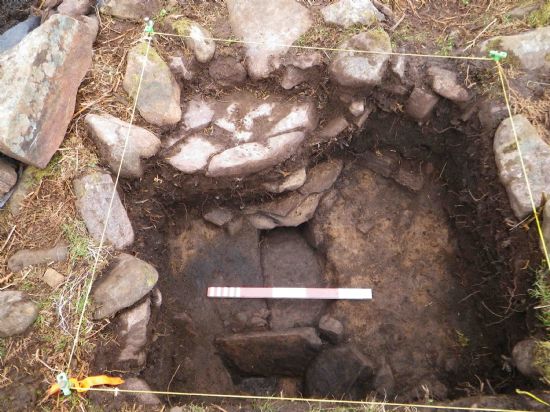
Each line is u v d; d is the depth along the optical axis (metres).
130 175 2.02
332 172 2.37
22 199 1.94
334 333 2.24
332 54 2.17
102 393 1.70
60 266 1.84
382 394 2.15
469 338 2.21
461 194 2.24
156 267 2.20
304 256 2.46
